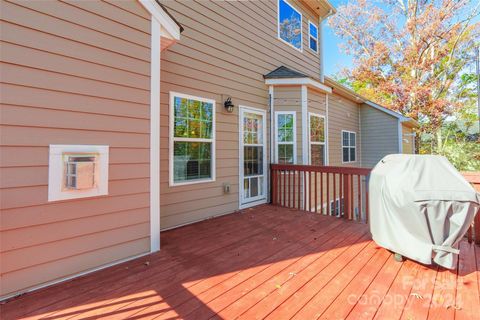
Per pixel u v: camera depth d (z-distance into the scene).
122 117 2.58
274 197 5.54
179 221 3.94
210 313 1.77
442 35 13.55
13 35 1.96
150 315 1.75
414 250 2.39
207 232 3.61
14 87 1.96
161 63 3.77
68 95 2.22
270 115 5.71
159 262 2.59
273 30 6.11
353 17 16.48
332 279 2.26
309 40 7.66
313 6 7.70
